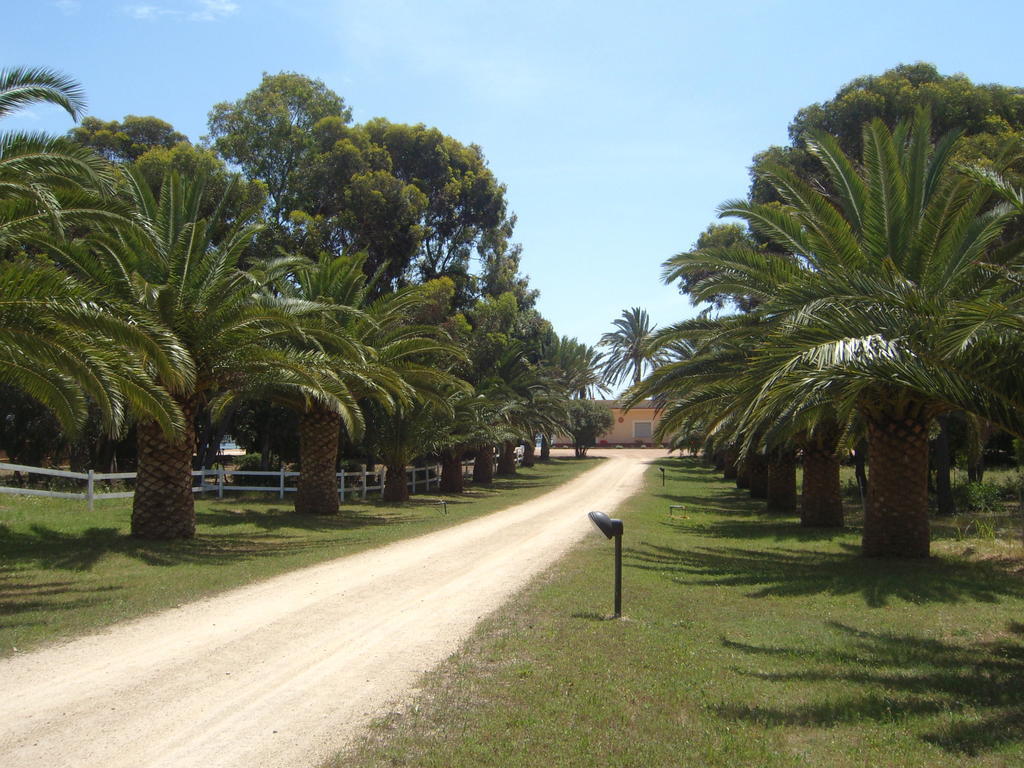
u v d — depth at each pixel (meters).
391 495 27.23
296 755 5.00
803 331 9.09
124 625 8.42
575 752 5.05
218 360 15.03
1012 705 6.09
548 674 6.70
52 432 23.20
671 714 5.80
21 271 8.99
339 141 32.22
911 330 8.77
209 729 5.45
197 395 15.57
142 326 10.72
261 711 5.82
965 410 9.23
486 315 37.62
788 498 26.05
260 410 30.50
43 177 10.28
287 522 18.94
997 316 7.53
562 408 43.47
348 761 4.90
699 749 5.14
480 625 8.54
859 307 9.15
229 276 14.90
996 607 10.00
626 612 9.29
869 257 13.16
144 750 5.07
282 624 8.58
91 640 7.78
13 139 10.02
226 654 7.36
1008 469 38.69
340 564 12.85
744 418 11.06
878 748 5.18
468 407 30.02
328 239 31.70
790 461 26.11
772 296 13.40
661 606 9.70
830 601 10.34
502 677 6.63
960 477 33.88
